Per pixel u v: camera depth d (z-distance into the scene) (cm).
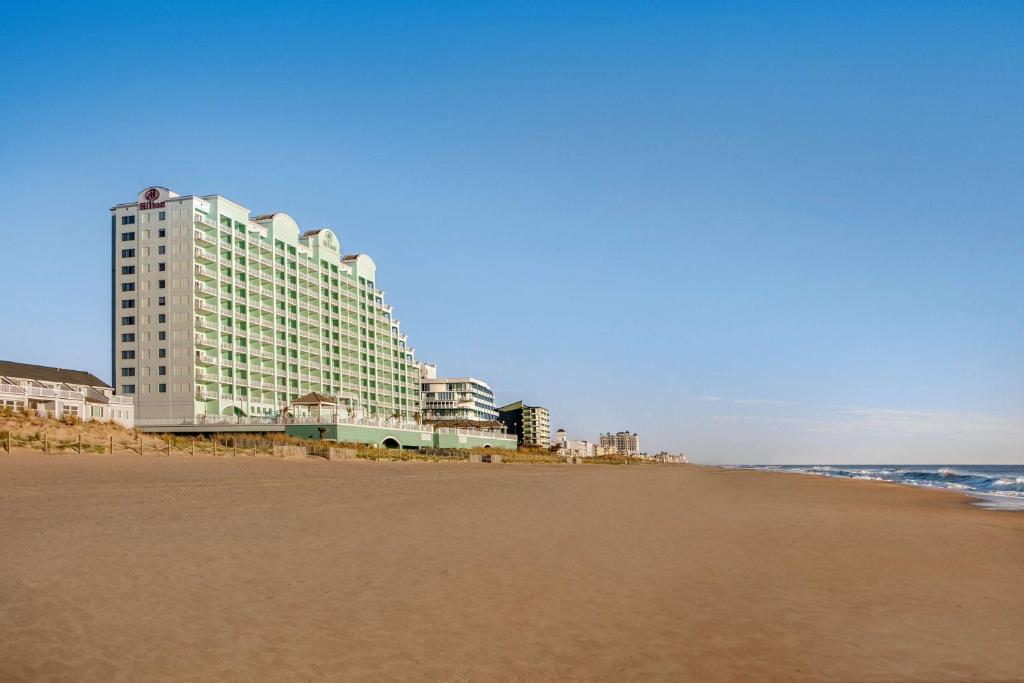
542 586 1191
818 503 3347
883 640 945
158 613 930
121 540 1374
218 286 11256
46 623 860
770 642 930
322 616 959
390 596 1080
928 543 1845
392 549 1466
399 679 755
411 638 891
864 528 2177
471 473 5341
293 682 733
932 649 909
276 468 4419
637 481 4938
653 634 951
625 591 1185
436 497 2720
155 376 10681
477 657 834
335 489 2922
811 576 1356
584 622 994
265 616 945
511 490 3278
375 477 4072
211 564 1220
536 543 1634
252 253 12212
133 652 792
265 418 9962
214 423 9856
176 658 781
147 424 10031
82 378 9556
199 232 11081
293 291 13188
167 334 10731
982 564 1520
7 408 5281
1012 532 2125
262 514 1902
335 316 14438
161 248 10925
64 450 4338
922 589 1252
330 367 14050
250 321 11931
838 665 846
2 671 710
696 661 848
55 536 1376
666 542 1745
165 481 2898
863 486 5369
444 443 12094
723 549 1666
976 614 1081
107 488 2450
